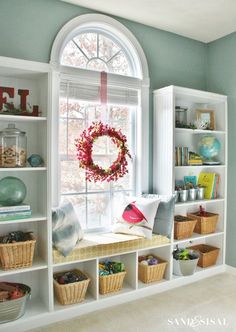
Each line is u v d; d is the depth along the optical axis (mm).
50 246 2385
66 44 2818
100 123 2834
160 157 3168
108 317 2459
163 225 2896
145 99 3199
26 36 2576
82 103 2922
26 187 2592
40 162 2426
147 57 3240
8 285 2395
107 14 2975
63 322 2387
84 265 2803
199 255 3309
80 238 2652
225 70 3488
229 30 3346
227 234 3500
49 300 2385
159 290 2926
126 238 2762
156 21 3135
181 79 3490
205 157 3467
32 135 2615
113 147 3113
